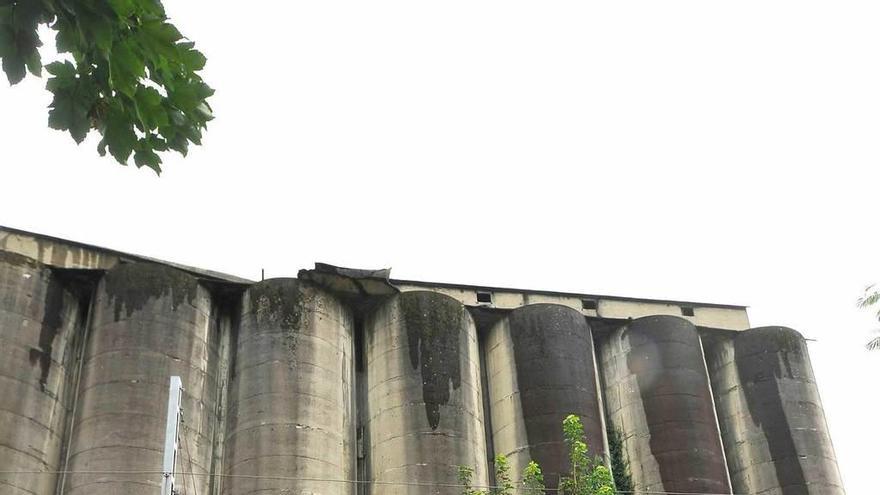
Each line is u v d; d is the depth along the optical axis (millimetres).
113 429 21984
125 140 5523
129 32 5188
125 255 27203
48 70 5238
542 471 25031
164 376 23125
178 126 5688
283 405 23672
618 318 30203
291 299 25531
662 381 27969
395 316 26484
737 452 29141
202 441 23391
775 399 28938
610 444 28266
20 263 24031
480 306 28703
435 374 25312
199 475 22906
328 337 25484
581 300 31922
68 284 25109
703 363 29109
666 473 26578
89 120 5453
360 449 25422
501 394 27344
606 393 29391
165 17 5215
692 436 26969
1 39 4727
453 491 23594
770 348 29906
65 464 22891
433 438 24250
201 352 24375
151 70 5473
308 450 23219
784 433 28328
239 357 24891
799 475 27594
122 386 22609
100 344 23422
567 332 27797
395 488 23719
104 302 24156
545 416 25938
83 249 26688
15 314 23203
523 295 31438
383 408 25156
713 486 26312
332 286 26562
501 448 26531
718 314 32938
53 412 23078
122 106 5473
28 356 22906
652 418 27531
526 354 27297
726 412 29984
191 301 24844
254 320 25234
